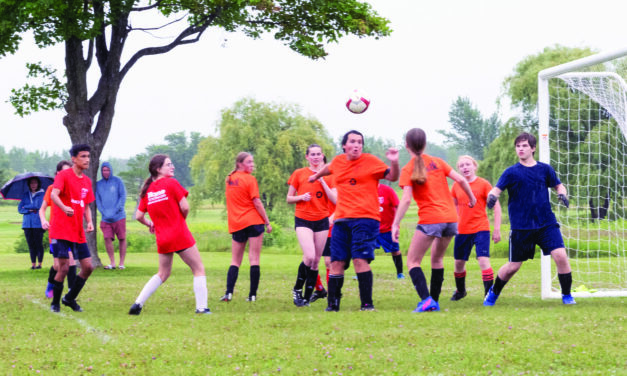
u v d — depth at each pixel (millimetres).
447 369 6375
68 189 10539
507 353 6793
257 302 12312
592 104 44156
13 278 17984
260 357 6922
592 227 20406
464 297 12906
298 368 6492
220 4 22359
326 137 81812
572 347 6969
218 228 50094
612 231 21859
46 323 9133
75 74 21062
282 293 13977
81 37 19750
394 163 9891
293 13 24219
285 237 41188
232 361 6820
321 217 12094
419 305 9945
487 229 12766
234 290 14500
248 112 79750
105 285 15273
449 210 10109
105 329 8523
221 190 81375
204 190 81750
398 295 13352
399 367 6469
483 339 7461
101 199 20938
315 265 11961
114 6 20531
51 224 10641
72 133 21406
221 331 8289
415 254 10102
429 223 9969
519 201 10734
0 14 19703
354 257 10203
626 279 17797
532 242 10789
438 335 7719
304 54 24578
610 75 14250
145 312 10773
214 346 7344
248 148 79188
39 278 17984
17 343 7691
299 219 12117
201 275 10414
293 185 12188
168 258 10297
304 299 12016
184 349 7270
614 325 8102
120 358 6930
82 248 10742
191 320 9148
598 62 12359
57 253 10531
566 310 9617
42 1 18438
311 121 80688
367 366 6527
